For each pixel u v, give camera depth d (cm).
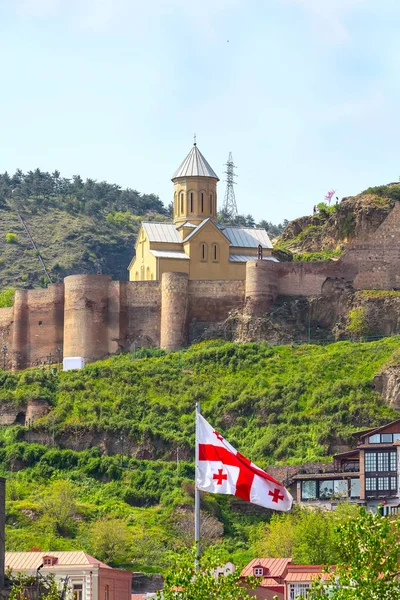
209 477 13988
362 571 13212
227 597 13400
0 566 15538
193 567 13650
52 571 19050
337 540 14100
